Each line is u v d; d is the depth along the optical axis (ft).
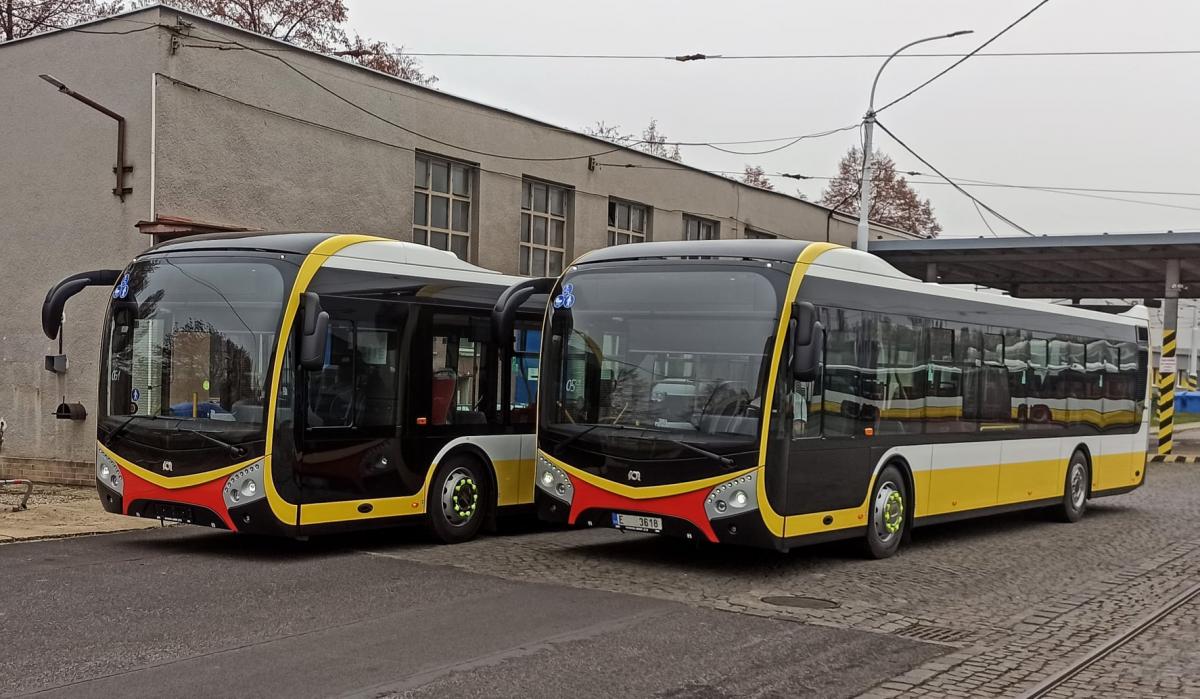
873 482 38.01
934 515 41.96
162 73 54.49
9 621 25.35
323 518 35.19
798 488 33.99
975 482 44.62
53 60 58.65
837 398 35.96
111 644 23.41
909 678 22.90
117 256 56.34
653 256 35.60
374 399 37.11
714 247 35.22
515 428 42.88
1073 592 33.63
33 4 99.66
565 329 36.42
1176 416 186.80
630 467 34.27
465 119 71.67
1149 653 26.12
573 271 36.83
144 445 35.63
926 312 41.45
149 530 41.50
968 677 23.22
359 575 32.58
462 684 21.08
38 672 21.15
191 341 35.63
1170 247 87.04
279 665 22.03
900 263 101.76
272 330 34.35
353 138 63.98
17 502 48.85
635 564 36.04
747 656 24.17
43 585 29.71
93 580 30.63
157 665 21.84
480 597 29.63
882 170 180.96
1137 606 31.63
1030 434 48.91
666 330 34.60
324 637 24.56
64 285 38.17
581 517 35.32
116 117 55.16
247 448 33.91
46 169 59.06
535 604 28.89
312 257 35.37
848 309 36.65
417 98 68.18
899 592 32.63
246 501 33.81
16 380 60.23
